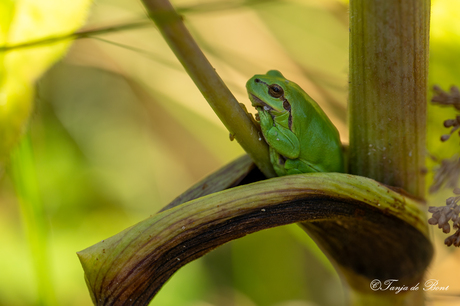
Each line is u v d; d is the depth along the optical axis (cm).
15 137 78
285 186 78
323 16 96
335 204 78
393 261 79
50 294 84
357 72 78
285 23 98
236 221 78
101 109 121
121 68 91
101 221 106
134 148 120
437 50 83
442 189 79
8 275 90
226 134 108
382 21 77
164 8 76
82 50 90
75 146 112
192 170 117
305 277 101
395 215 79
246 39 89
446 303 82
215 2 77
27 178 83
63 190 105
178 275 99
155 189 117
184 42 76
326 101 87
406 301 80
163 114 113
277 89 81
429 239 79
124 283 77
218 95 77
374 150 79
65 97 115
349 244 79
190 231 77
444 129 82
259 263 100
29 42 77
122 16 88
